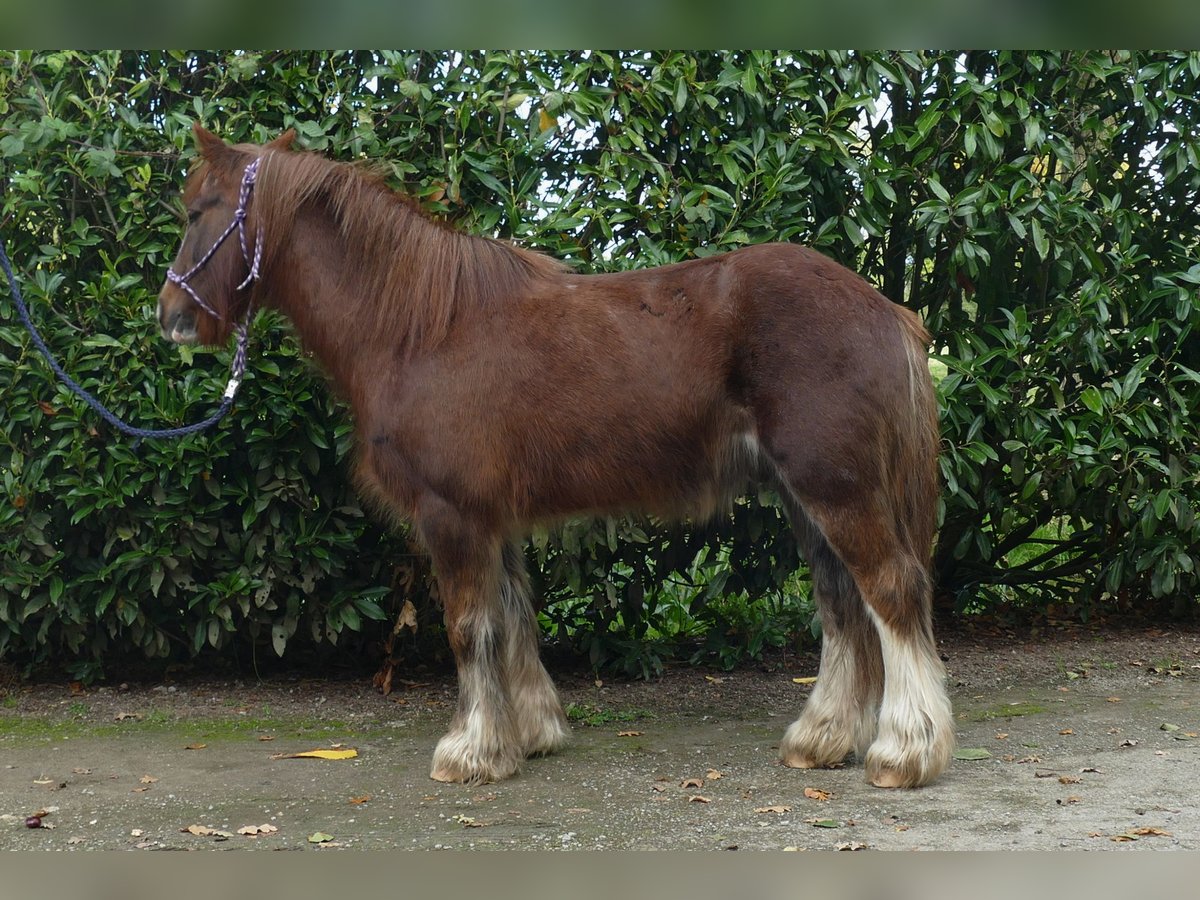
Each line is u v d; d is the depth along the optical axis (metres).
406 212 3.87
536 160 4.82
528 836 3.24
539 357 3.70
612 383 3.67
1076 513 5.66
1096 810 3.37
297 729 4.50
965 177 5.11
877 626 3.59
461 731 3.81
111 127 4.66
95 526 4.83
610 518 4.14
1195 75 5.12
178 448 4.66
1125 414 5.23
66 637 4.95
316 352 3.98
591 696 4.96
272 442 4.75
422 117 4.65
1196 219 5.62
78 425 4.61
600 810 3.47
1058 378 5.54
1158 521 5.45
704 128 4.84
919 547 3.67
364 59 4.82
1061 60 5.07
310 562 4.90
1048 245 4.91
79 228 4.65
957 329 5.32
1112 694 4.82
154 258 4.72
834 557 3.86
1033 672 5.19
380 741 4.33
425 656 5.48
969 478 5.11
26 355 4.62
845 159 4.79
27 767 3.99
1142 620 6.13
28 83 4.67
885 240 5.37
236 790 3.72
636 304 3.75
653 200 4.82
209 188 3.94
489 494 3.72
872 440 3.50
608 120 4.71
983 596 6.27
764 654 5.58
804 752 3.87
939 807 3.42
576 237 4.83
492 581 3.80
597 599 5.05
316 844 3.19
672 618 5.48
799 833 3.22
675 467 3.72
